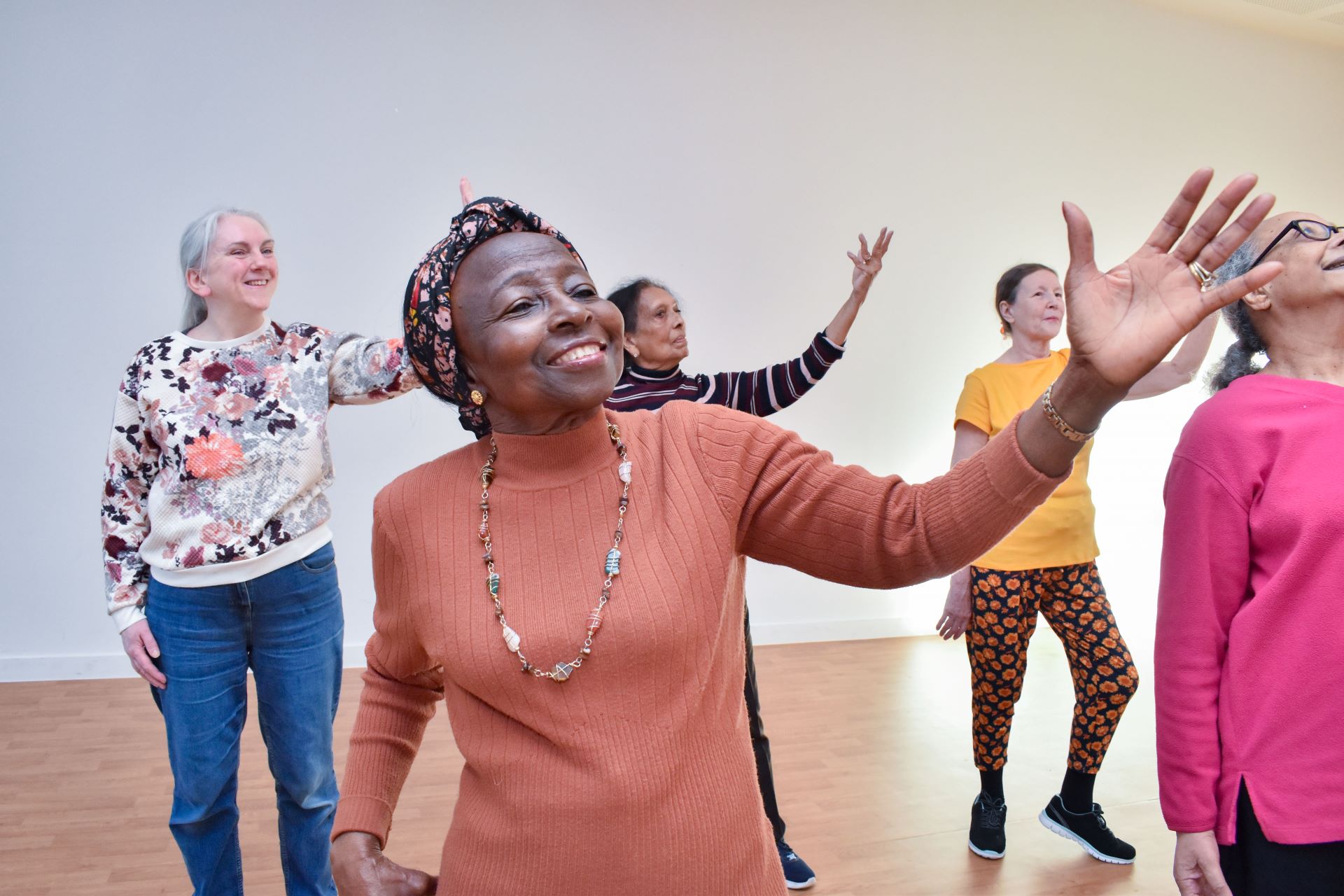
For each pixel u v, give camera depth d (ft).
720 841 3.36
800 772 11.25
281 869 8.87
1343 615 4.46
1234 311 5.40
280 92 14.99
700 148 16.96
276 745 7.48
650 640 3.31
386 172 15.46
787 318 17.66
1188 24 20.27
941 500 3.34
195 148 14.71
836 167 17.76
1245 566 4.74
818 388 17.88
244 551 7.17
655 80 16.66
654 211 16.76
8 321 14.19
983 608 9.25
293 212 15.14
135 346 14.66
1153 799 10.54
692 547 3.46
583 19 16.24
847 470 3.59
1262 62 21.11
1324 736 4.44
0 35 13.98
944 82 18.39
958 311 18.75
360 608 15.76
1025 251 19.17
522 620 3.40
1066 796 9.35
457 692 3.61
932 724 12.96
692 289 17.06
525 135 16.03
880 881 8.70
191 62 14.65
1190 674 4.78
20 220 14.17
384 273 15.53
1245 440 4.72
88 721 12.73
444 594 3.56
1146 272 3.06
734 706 3.67
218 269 7.39
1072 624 9.25
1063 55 19.26
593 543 3.49
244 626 7.34
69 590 14.60
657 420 3.80
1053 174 19.31
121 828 9.60
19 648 14.42
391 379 7.65
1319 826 4.37
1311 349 5.06
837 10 17.58
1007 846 9.43
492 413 3.72
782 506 3.60
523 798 3.36
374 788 4.09
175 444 7.20
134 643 7.28
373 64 15.34
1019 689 9.26
